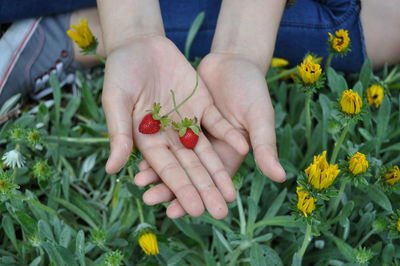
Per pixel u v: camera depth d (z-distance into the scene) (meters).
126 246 0.59
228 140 0.54
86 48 0.63
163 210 0.65
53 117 0.71
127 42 0.61
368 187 0.58
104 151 0.66
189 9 0.72
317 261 0.59
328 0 0.71
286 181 0.64
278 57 0.75
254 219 0.58
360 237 0.61
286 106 0.74
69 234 0.58
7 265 0.58
